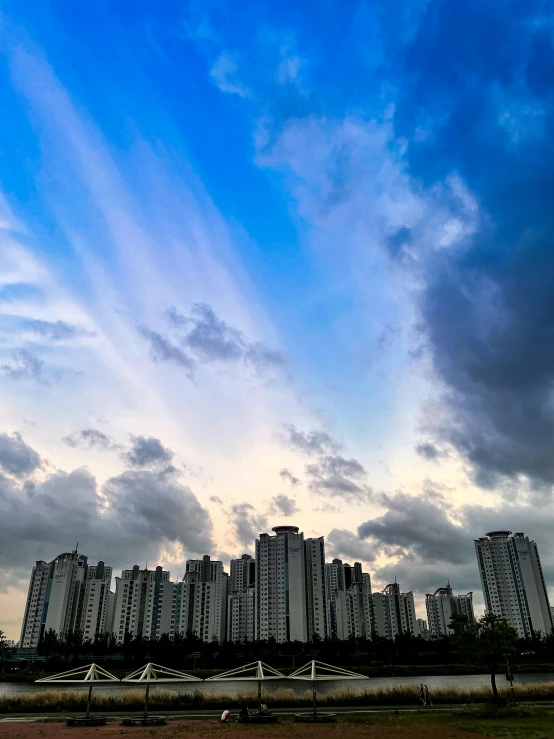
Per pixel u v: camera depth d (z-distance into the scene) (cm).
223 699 5550
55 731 3931
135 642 16588
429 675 13538
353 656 16812
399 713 4738
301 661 15975
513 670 13362
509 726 3778
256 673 4616
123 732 3838
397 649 16825
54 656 14938
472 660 5062
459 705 5353
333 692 5819
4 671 14412
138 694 5744
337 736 3541
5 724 4344
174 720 4544
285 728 3953
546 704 5144
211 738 3531
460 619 5150
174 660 16125
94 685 11069
